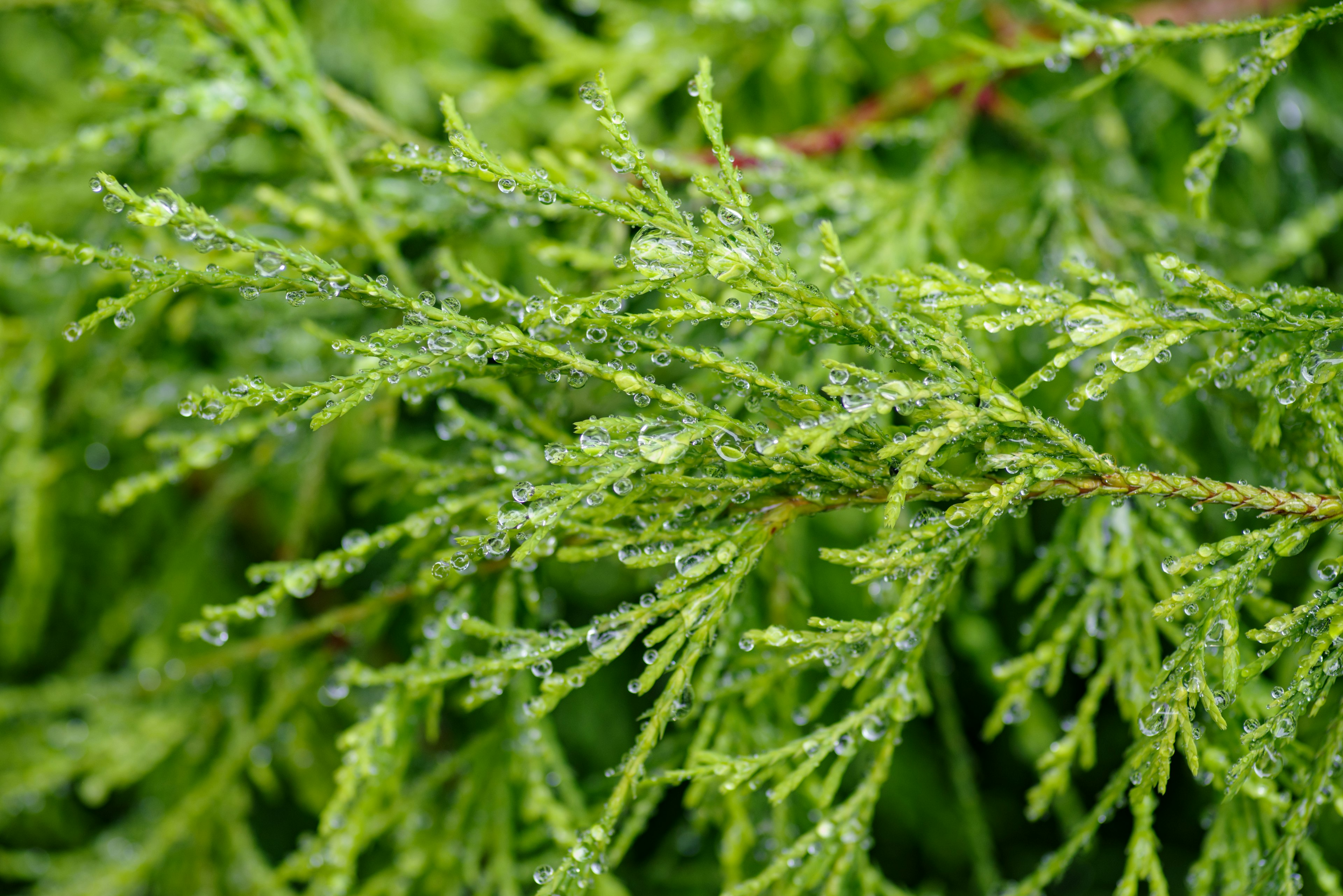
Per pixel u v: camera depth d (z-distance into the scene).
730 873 0.36
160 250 0.39
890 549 0.33
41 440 0.42
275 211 0.37
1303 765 0.35
